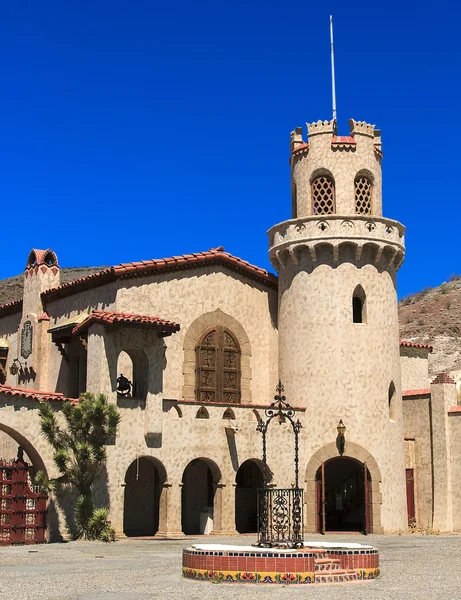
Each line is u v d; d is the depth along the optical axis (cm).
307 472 3134
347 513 3659
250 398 3350
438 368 6962
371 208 3400
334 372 3186
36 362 3512
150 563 1916
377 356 3234
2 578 1634
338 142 3356
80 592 1441
